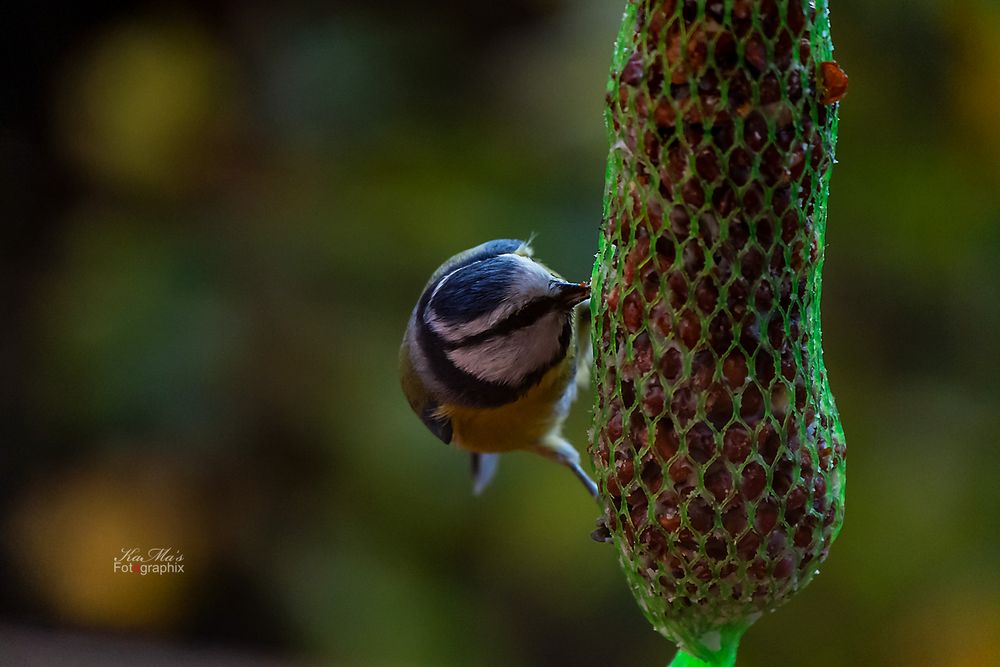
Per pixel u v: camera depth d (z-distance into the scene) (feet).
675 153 16.12
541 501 34.24
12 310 40.63
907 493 31.89
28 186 41.55
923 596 31.71
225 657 35.81
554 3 38.11
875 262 32.83
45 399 38.40
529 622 36.96
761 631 33.17
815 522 16.70
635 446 16.88
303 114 39.04
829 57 16.89
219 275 37.06
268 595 36.91
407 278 36.40
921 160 32.22
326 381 35.99
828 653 32.53
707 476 16.38
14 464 38.96
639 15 16.35
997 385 32.78
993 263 32.68
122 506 36.27
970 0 31.09
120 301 36.81
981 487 31.89
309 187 38.27
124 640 37.35
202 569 37.11
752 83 15.67
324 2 40.78
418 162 37.86
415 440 35.60
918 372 33.09
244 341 36.29
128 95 39.17
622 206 16.87
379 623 36.04
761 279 16.19
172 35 40.04
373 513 36.45
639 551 16.98
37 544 37.22
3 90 41.16
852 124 32.24
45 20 40.91
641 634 37.19
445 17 39.73
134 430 36.42
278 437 36.37
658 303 16.51
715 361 16.28
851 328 32.99
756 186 15.94
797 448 16.51
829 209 32.76
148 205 39.06
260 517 36.91
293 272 36.83
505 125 36.86
